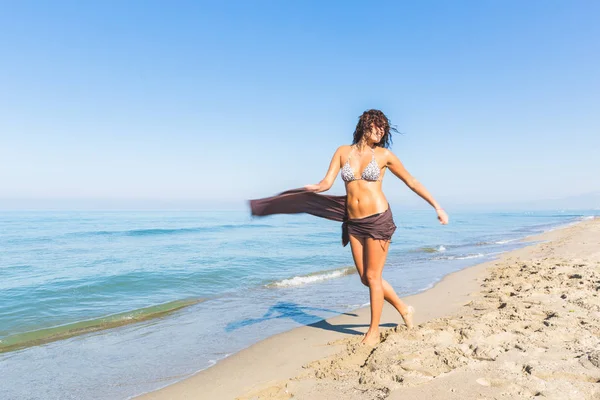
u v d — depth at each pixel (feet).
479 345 12.78
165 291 29.99
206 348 16.93
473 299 23.03
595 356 11.25
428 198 14.44
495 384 10.02
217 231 100.07
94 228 103.71
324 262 45.37
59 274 36.24
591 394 9.29
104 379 13.96
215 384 12.97
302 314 22.50
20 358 16.28
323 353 15.28
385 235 14.20
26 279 33.91
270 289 30.53
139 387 13.20
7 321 22.15
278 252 54.65
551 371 10.57
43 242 67.41
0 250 55.83
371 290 14.80
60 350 17.19
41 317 22.99
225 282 33.45
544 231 98.12
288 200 14.66
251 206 14.03
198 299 27.12
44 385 13.58
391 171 14.55
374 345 14.66
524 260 39.37
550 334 13.88
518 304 19.44
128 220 156.66
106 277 34.50
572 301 19.35
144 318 22.39
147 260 45.88
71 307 25.29
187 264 42.78
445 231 104.88
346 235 15.46
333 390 10.79
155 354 16.43
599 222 121.29
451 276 32.81
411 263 42.68
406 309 15.87
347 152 14.44
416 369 11.32
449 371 11.05
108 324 21.21
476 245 63.62
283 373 13.42
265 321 21.20
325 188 14.19
